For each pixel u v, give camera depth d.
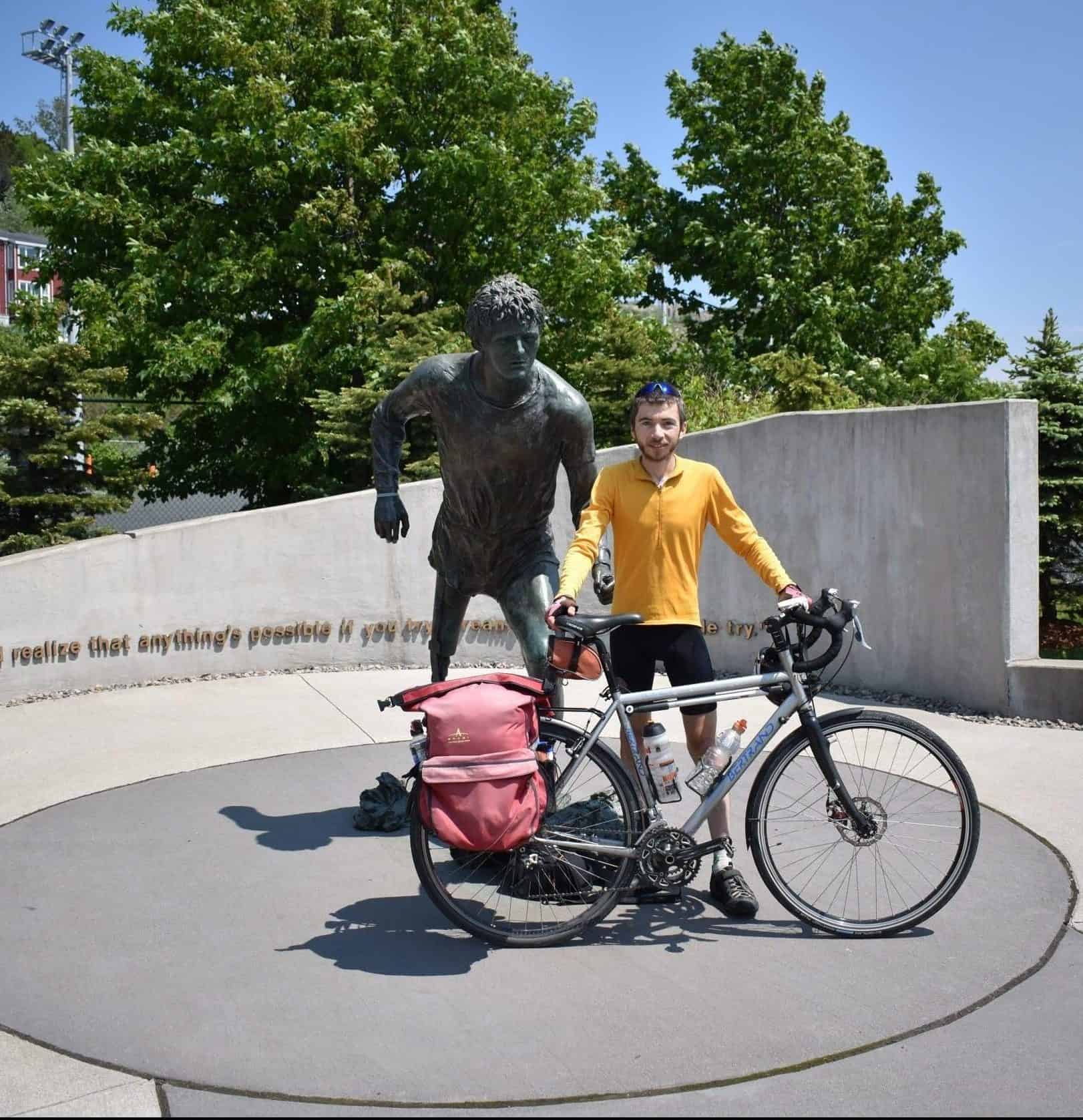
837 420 7.69
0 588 7.45
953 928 3.71
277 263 13.91
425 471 11.58
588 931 3.72
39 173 14.81
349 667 8.77
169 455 15.84
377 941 3.65
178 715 7.07
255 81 13.41
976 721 6.68
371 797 4.83
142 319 13.80
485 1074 2.85
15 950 3.60
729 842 3.91
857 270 20.98
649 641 3.92
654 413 3.85
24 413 10.08
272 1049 2.98
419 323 13.12
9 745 6.31
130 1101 2.74
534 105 15.28
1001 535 6.71
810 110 21.09
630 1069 2.87
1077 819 4.78
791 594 3.75
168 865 4.36
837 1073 2.85
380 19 14.89
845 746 5.73
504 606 4.54
